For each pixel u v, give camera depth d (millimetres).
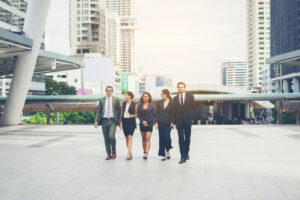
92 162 7844
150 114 7918
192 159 8164
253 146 10797
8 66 26578
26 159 8375
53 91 86062
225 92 55000
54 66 24484
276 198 4699
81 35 142125
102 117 8164
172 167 7113
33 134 15633
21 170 6945
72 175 6391
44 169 7031
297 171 6621
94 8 142625
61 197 4863
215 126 20844
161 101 7844
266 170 6734
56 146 11125
